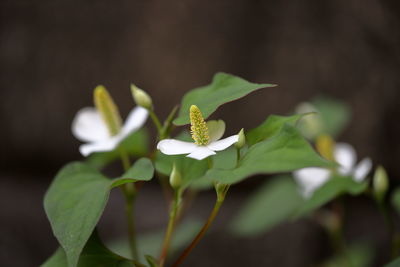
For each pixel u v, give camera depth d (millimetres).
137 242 555
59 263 390
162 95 827
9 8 869
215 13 819
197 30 821
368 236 795
